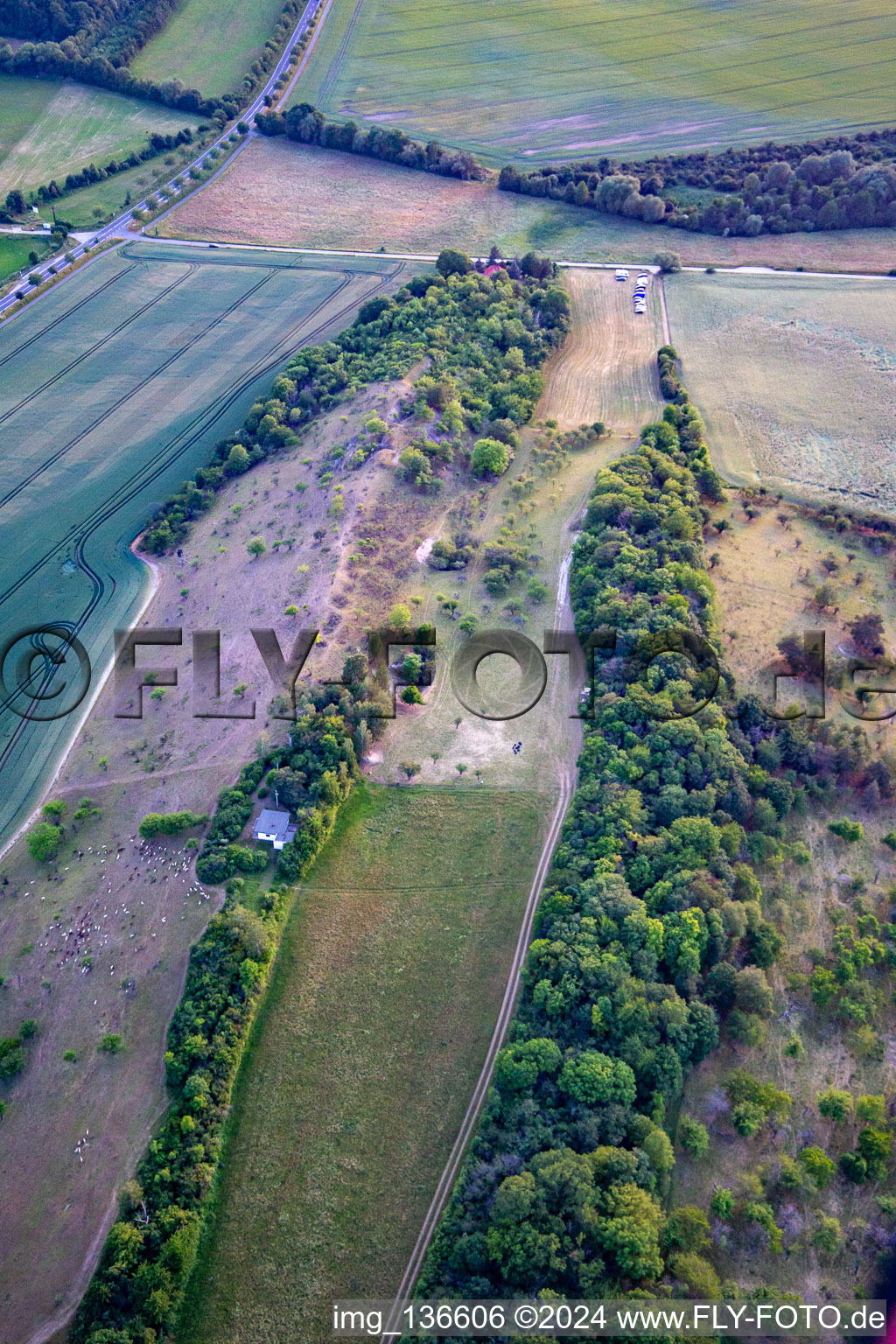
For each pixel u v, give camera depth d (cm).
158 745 13488
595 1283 8481
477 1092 10244
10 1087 10150
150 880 11775
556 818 12681
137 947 11169
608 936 10725
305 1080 10312
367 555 15712
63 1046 10425
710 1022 10306
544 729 13750
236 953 10844
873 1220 9562
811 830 12888
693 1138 9681
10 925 11531
